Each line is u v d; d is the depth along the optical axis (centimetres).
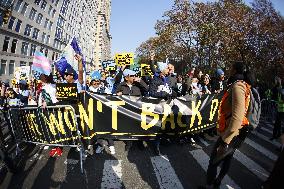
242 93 339
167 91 708
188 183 443
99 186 430
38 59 755
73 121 508
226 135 344
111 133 568
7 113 546
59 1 6000
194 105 655
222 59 3142
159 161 541
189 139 697
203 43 2828
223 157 363
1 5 3806
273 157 593
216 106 697
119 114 573
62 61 634
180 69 4228
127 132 579
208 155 583
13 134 550
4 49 4053
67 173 478
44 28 5353
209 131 759
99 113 556
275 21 3394
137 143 654
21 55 4531
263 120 1167
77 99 526
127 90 654
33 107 522
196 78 930
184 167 511
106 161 537
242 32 3048
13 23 4219
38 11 5031
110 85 1155
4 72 4084
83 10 8406
